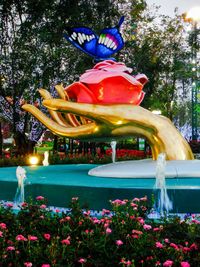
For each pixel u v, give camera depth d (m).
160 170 7.26
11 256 3.71
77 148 27.59
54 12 18.89
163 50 24.41
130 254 3.80
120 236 4.18
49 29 18.67
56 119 8.95
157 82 25.42
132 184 6.64
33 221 4.73
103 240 4.01
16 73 18.47
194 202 6.23
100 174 7.77
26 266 3.41
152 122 8.41
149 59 23.22
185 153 8.37
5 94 18.84
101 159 14.82
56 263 3.61
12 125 19.73
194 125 32.47
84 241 4.07
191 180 7.04
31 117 19.19
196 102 31.50
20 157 14.41
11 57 18.28
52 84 18.84
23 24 18.31
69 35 8.97
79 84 8.54
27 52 18.38
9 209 5.39
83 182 6.97
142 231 4.30
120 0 21.88
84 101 8.60
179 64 25.36
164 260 3.65
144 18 23.36
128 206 5.19
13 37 18.77
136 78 9.05
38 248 3.77
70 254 3.82
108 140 8.97
